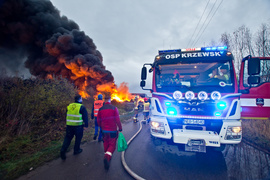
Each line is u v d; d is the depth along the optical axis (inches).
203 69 135.6
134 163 119.4
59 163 118.8
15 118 171.8
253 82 118.3
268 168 110.9
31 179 95.7
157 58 148.3
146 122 314.7
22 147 143.1
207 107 117.2
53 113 220.7
